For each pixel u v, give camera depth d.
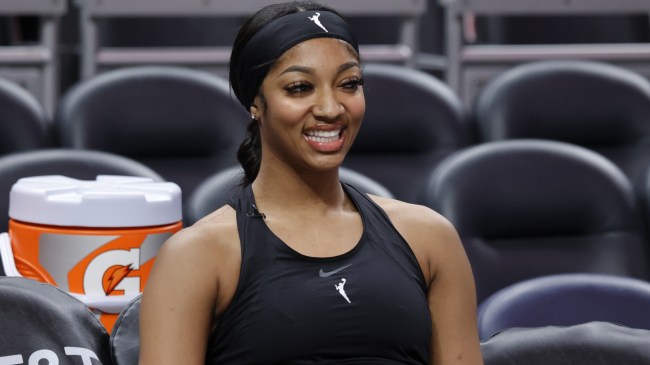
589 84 10.50
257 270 3.99
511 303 6.32
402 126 10.16
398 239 4.21
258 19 4.12
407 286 4.11
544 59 12.30
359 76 4.08
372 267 4.07
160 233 4.88
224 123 9.63
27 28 12.67
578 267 8.51
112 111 9.38
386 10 12.06
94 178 7.55
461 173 8.45
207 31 12.82
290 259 4.00
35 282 4.48
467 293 4.38
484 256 8.34
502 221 8.47
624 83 10.58
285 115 4.02
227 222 4.11
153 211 4.85
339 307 3.95
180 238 4.07
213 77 9.88
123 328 4.43
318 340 3.94
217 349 4.06
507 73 10.59
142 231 4.82
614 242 8.66
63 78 13.41
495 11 12.16
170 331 3.98
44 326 4.31
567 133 10.45
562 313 6.36
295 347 3.93
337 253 4.08
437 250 4.31
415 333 4.09
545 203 8.55
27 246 4.86
